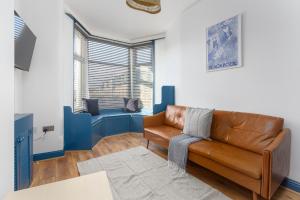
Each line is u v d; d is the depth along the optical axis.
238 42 2.21
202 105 2.84
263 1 1.95
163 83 4.09
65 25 2.92
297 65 1.70
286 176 1.76
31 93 2.47
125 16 3.34
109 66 4.42
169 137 2.45
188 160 2.27
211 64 2.62
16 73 2.25
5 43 0.85
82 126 2.98
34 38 2.26
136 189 1.80
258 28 2.01
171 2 2.85
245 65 2.17
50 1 2.54
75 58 3.52
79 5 2.93
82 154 2.80
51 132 2.63
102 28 3.91
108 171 2.19
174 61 3.66
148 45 4.47
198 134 2.31
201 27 2.79
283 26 1.79
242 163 1.56
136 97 4.69
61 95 2.76
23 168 1.62
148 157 2.65
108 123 3.84
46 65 2.55
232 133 2.10
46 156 2.59
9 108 0.89
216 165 1.79
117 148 3.09
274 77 1.88
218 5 2.49
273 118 1.81
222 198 1.63
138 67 4.66
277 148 1.45
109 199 0.67
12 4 0.93
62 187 0.73
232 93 2.35
